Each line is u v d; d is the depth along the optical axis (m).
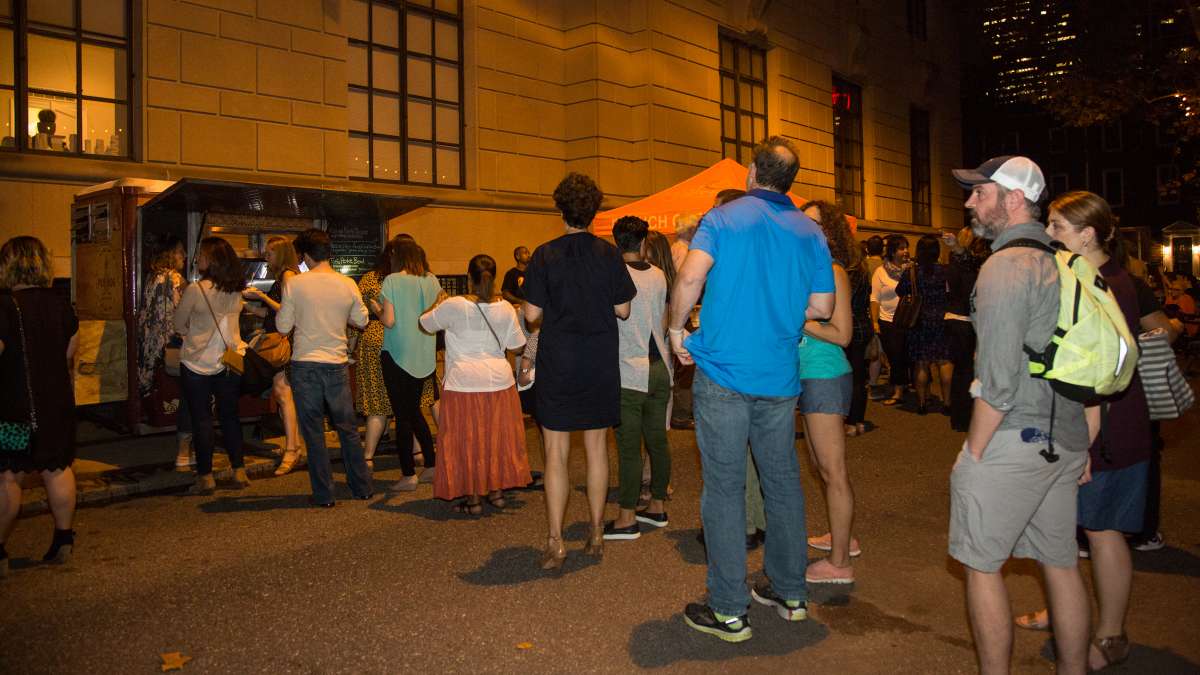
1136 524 3.41
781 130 19.14
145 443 7.94
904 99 24.94
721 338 3.65
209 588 4.39
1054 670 3.41
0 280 4.63
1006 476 2.77
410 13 12.93
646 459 6.50
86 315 8.79
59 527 4.82
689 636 3.76
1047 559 2.96
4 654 3.61
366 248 9.53
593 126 14.59
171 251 7.64
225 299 6.39
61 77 9.38
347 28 12.12
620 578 4.51
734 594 3.68
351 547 5.08
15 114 9.08
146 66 9.80
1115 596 3.39
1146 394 3.48
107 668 3.48
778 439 3.80
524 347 5.84
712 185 10.36
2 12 8.98
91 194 8.52
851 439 8.44
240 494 6.42
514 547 5.06
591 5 14.54
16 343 4.53
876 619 3.94
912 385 11.79
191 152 10.17
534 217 14.34
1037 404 2.77
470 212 13.34
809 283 3.75
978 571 2.84
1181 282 14.80
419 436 6.54
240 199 8.05
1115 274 3.73
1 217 8.77
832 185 21.22
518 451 5.83
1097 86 23.36
